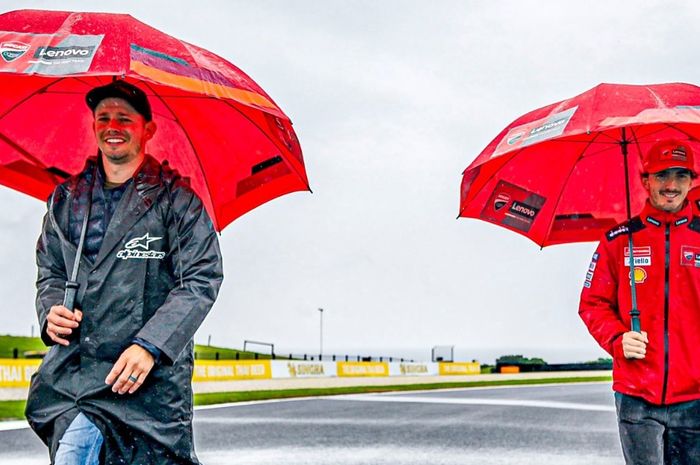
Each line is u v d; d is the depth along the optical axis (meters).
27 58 2.40
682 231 3.29
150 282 2.64
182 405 2.62
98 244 2.65
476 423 12.61
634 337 3.19
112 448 2.57
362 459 8.02
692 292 3.26
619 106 3.10
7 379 18.14
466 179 3.66
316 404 18.14
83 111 3.11
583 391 27.31
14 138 3.12
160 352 2.50
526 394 24.62
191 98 3.01
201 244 2.68
